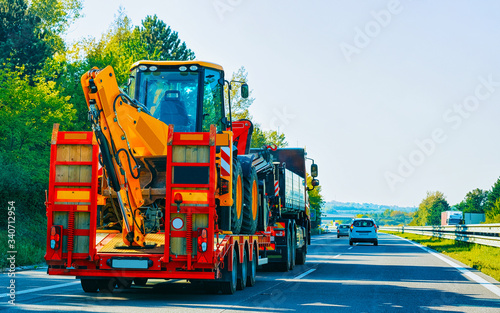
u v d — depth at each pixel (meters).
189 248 8.89
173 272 8.96
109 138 8.82
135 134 9.38
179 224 8.95
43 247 20.80
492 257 19.84
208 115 11.63
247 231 12.01
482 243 24.42
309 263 19.89
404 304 9.31
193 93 11.56
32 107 21.67
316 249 31.38
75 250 8.87
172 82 11.60
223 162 9.91
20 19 30.05
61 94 28.38
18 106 21.30
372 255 24.81
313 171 21.95
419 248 31.61
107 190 9.55
